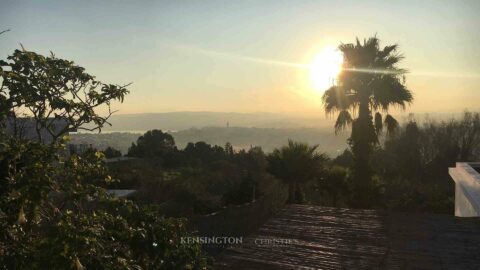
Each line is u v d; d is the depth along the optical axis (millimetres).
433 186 21406
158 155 38281
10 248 1899
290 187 14867
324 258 4875
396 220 6520
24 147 2109
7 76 2422
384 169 26406
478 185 6090
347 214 7000
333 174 14703
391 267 4527
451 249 5039
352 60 13211
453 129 29969
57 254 1887
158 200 15070
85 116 2783
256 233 5977
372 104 13438
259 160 33031
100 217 2361
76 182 2477
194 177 24266
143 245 2408
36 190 1979
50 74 2672
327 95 13914
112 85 2906
